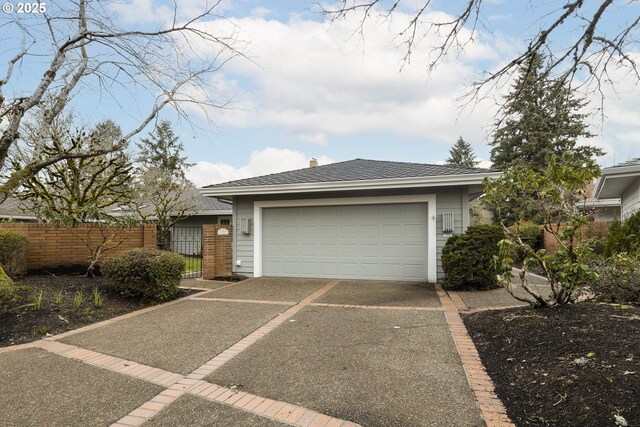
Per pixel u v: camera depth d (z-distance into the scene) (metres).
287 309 6.78
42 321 5.80
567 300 5.11
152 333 5.40
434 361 4.12
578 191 4.90
